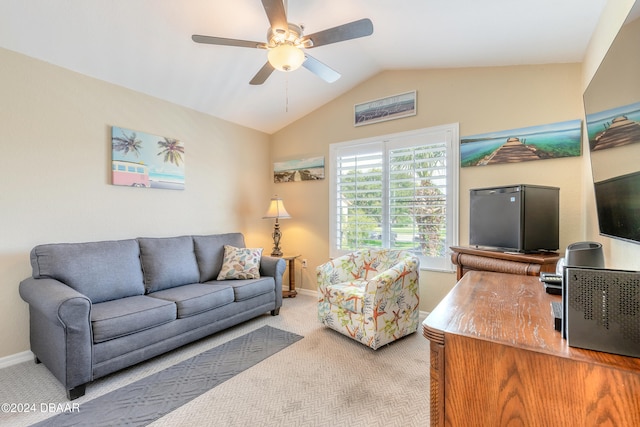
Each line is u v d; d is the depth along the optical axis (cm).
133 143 303
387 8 224
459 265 264
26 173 239
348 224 383
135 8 217
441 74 320
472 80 302
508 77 283
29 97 240
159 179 324
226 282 315
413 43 274
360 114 376
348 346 262
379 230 360
